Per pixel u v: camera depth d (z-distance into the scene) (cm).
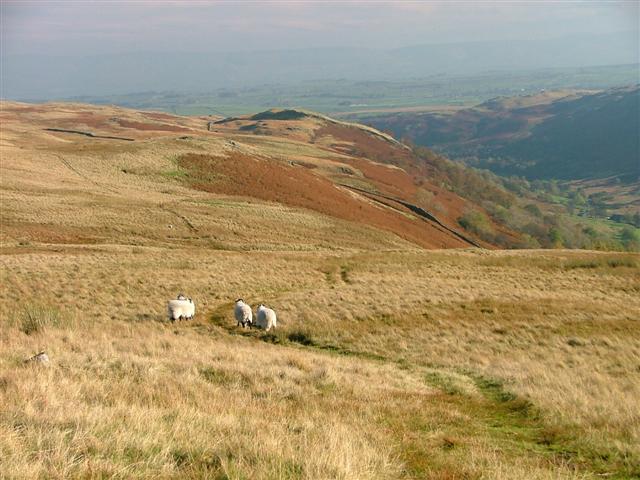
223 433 768
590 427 1037
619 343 2280
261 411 979
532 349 2197
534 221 13662
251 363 1516
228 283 3431
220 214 6475
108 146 8862
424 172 16862
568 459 877
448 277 4116
